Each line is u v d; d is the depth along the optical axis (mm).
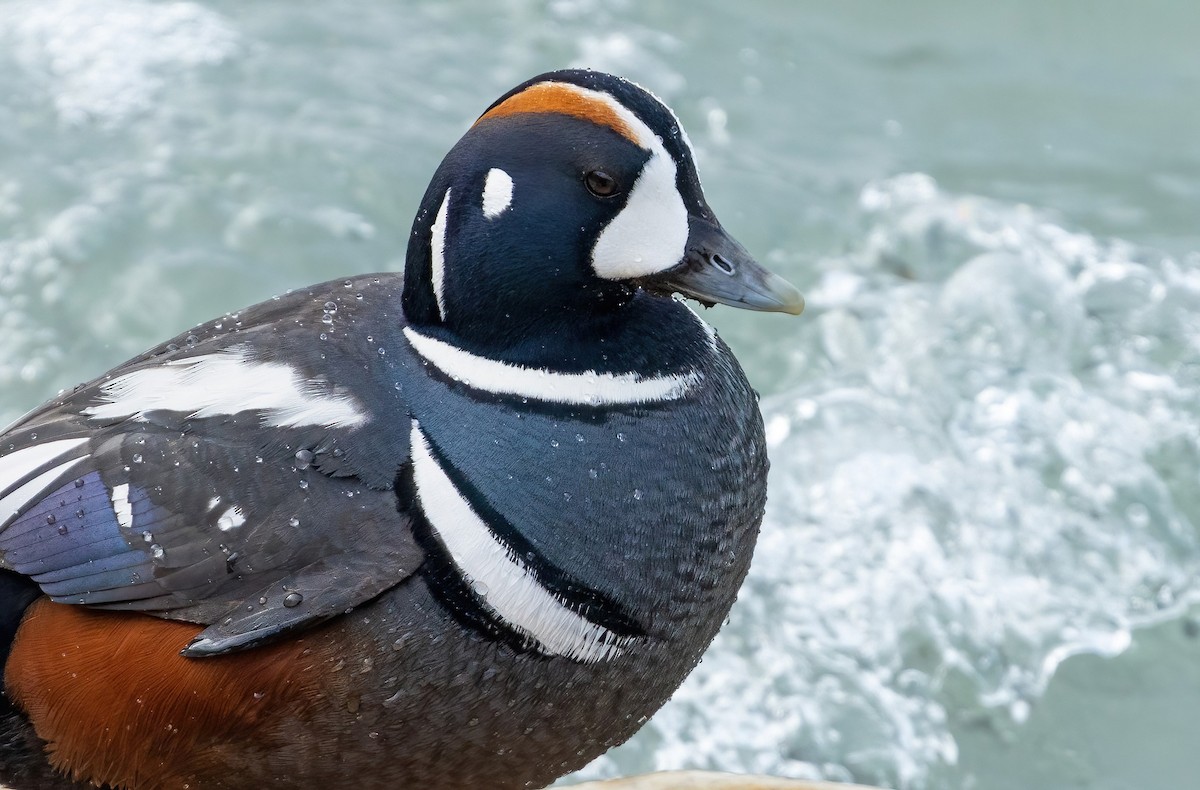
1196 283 13211
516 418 5797
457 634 5703
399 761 5941
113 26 14969
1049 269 13227
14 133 13680
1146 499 11711
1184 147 14922
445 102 14430
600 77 5785
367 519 5695
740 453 6180
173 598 5789
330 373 5914
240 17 15367
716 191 13742
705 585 6059
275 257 12750
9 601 6062
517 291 5789
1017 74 15773
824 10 16344
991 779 10156
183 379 6051
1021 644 10898
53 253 12664
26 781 6344
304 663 5727
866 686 10734
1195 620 11086
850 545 11398
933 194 13898
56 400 6457
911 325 12805
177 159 13516
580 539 5742
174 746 5977
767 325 12906
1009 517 11570
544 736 5977
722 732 10453
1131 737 10195
